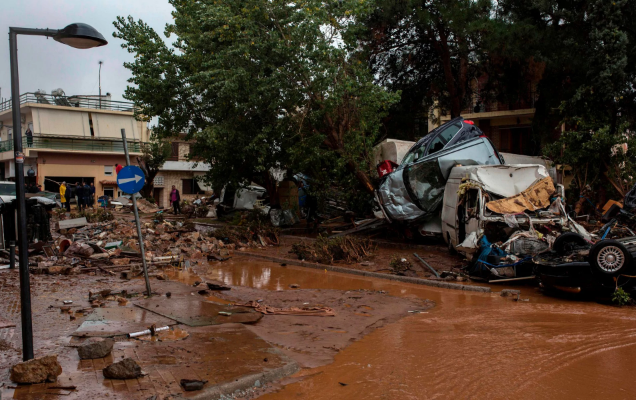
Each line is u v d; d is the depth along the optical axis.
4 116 40.91
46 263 11.98
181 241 16.27
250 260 14.21
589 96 18.03
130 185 8.65
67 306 7.80
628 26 18.03
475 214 11.02
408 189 14.68
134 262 12.86
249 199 27.31
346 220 20.16
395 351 5.77
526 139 30.91
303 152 16.62
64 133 38.94
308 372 5.08
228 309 7.57
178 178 48.00
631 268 8.00
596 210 16.92
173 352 5.40
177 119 19.08
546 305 8.25
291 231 20.06
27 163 38.19
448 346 5.93
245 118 17.23
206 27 17.14
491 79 23.45
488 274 10.09
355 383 4.77
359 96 16.33
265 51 15.80
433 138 15.22
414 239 15.73
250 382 4.64
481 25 18.73
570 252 9.09
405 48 23.55
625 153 17.39
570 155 17.77
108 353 5.30
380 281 10.73
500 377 4.86
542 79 21.05
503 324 6.97
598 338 6.20
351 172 17.62
